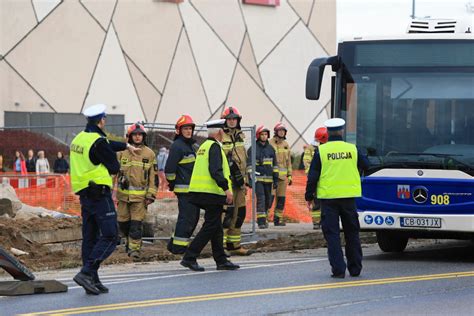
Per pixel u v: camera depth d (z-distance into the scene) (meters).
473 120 24.97
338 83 26.14
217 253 23.94
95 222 19.81
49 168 58.19
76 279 19.25
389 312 16.83
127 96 82.12
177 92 85.62
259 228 38.38
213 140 23.77
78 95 79.19
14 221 30.19
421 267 24.14
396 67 25.70
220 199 23.69
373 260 26.20
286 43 95.00
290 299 18.38
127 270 24.41
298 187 47.78
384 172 25.31
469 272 22.88
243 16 91.38
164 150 32.12
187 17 86.69
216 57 89.00
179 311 17.00
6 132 58.97
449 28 26.25
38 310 17.17
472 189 24.47
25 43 76.56
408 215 24.92
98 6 80.69
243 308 17.27
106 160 19.52
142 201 27.31
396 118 25.47
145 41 83.50
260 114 92.69
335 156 22.20
